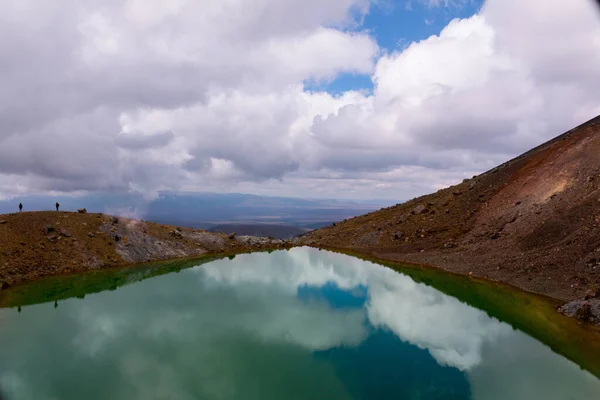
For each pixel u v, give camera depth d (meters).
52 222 54.28
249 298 39.78
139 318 32.31
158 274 50.66
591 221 38.59
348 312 34.81
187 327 30.27
